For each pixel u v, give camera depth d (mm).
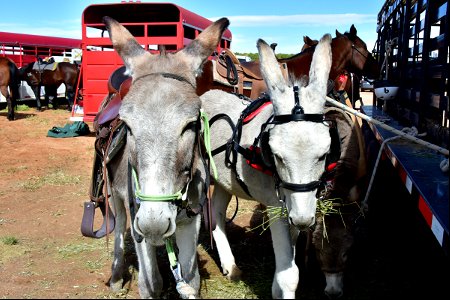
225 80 6703
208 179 3744
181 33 12531
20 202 7930
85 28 13859
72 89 21422
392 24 8422
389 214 6137
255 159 3695
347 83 9195
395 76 7586
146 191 2895
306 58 8102
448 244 2627
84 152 12039
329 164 3412
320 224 3965
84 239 6199
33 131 15305
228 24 3703
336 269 4031
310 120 3219
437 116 5082
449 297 4332
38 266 5320
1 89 17484
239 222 6688
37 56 22344
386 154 4953
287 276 3568
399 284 4621
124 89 4145
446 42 4492
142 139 2932
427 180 3434
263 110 4066
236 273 4820
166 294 4418
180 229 3830
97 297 4473
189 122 3020
